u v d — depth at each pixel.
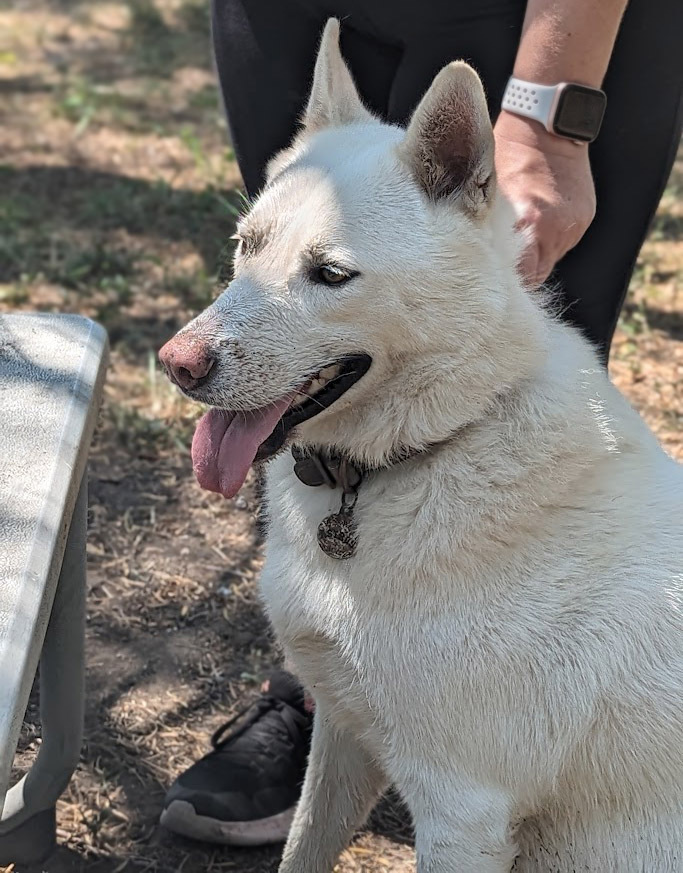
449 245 0.84
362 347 0.86
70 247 2.25
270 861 1.08
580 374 0.89
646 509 0.86
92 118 3.10
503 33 1.07
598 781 0.85
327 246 0.85
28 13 4.21
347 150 0.90
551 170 0.96
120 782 1.12
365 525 0.86
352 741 0.98
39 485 0.72
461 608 0.83
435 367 0.85
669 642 0.83
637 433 0.91
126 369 1.85
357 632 0.85
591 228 1.13
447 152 0.85
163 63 3.70
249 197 1.24
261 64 1.15
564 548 0.84
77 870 1.02
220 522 1.53
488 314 0.85
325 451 0.90
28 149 2.84
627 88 1.06
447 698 0.83
